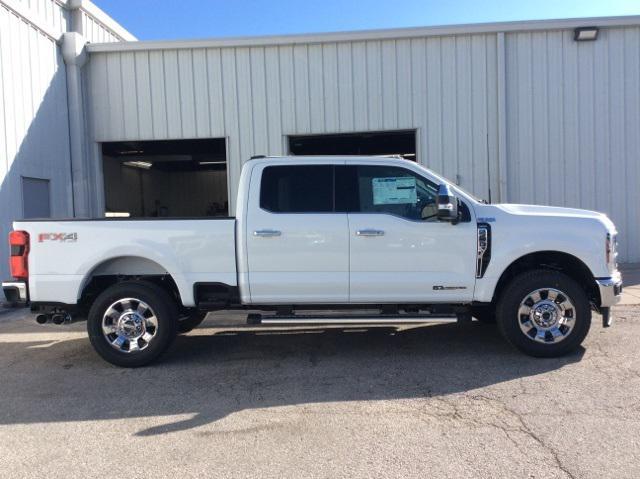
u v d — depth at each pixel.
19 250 5.80
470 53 12.08
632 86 11.96
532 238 5.62
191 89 12.54
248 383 5.18
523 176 12.17
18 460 3.67
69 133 12.48
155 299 5.71
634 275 10.74
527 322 5.67
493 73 12.07
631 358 5.58
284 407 4.54
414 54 12.15
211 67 12.48
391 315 5.88
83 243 5.75
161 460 3.62
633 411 4.23
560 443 3.72
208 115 12.54
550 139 12.11
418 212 5.76
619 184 12.06
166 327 5.73
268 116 12.45
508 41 12.02
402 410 4.39
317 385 5.06
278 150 12.48
